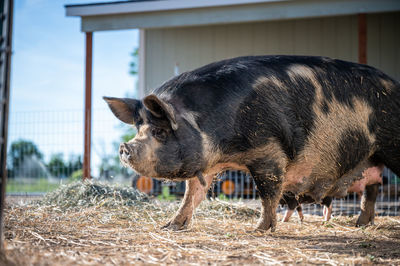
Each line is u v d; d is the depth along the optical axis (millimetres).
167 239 4066
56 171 11641
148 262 3088
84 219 5254
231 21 11625
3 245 3051
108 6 12039
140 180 10508
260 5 11430
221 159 4422
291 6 11219
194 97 4293
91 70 11742
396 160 5105
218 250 3645
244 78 4496
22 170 11953
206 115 4258
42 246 3570
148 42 14922
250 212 6352
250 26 14539
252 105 4414
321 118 4742
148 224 5125
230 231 4754
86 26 12164
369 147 5031
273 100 4504
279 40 14391
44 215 5453
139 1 11914
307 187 4934
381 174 5531
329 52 14094
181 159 4090
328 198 5891
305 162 4758
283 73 4680
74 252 3342
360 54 10852
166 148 4031
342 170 5012
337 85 4891
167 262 3121
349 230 5160
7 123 2924
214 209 6449
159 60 14883
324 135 4770
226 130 4312
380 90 5051
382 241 4348
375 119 5012
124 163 3955
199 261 3188
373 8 10734
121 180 11312
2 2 3057
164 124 4031
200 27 14734
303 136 4668
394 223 5816
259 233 4539
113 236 4262
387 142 5059
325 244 4090
